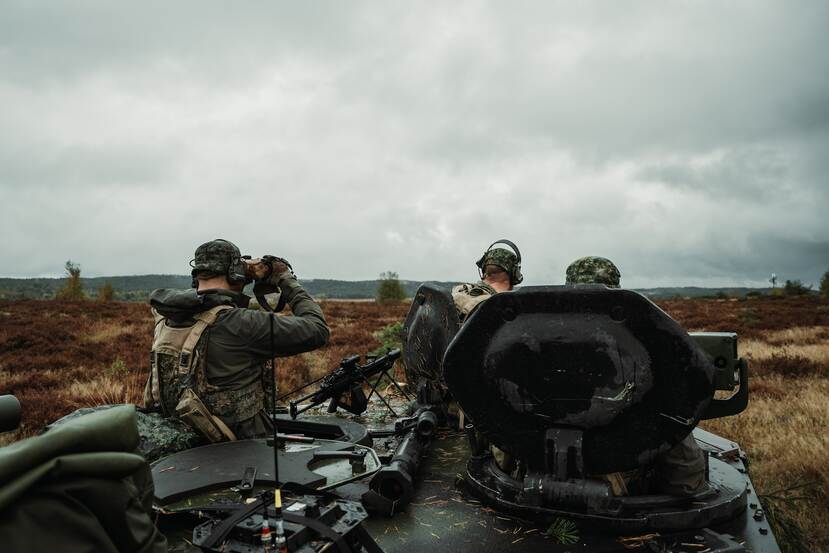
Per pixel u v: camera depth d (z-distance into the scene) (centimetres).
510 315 209
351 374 355
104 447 129
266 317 282
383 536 207
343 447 266
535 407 210
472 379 217
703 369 192
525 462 219
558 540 202
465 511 228
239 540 180
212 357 275
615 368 200
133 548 129
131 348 1310
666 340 194
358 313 2677
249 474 223
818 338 1552
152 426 278
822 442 575
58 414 704
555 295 203
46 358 1157
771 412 707
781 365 1027
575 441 206
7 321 1811
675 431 200
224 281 297
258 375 295
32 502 113
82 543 116
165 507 207
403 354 343
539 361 207
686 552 190
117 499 125
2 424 151
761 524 215
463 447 314
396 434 289
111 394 784
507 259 378
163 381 279
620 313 198
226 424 279
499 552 195
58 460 117
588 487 206
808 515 428
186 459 242
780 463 529
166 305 275
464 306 306
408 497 228
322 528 181
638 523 202
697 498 217
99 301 3219
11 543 107
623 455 207
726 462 281
